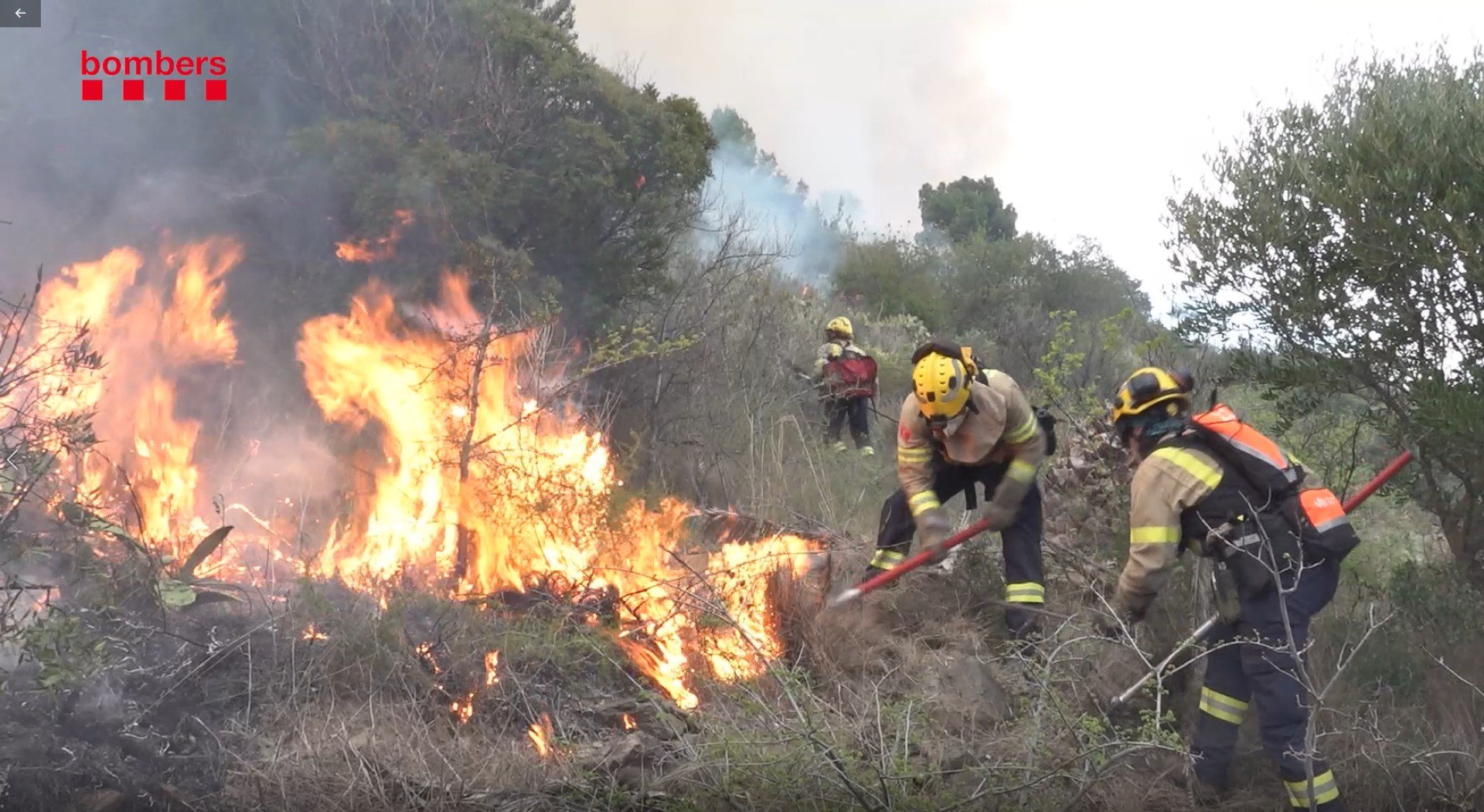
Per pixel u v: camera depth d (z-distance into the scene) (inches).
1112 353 370.3
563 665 176.9
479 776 149.3
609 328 293.9
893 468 323.3
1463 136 188.7
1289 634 145.0
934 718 170.7
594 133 285.4
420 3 284.0
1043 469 250.5
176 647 163.3
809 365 390.0
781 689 170.1
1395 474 198.5
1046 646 189.6
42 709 143.5
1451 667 187.0
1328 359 205.0
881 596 215.2
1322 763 156.6
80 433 157.8
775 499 268.4
